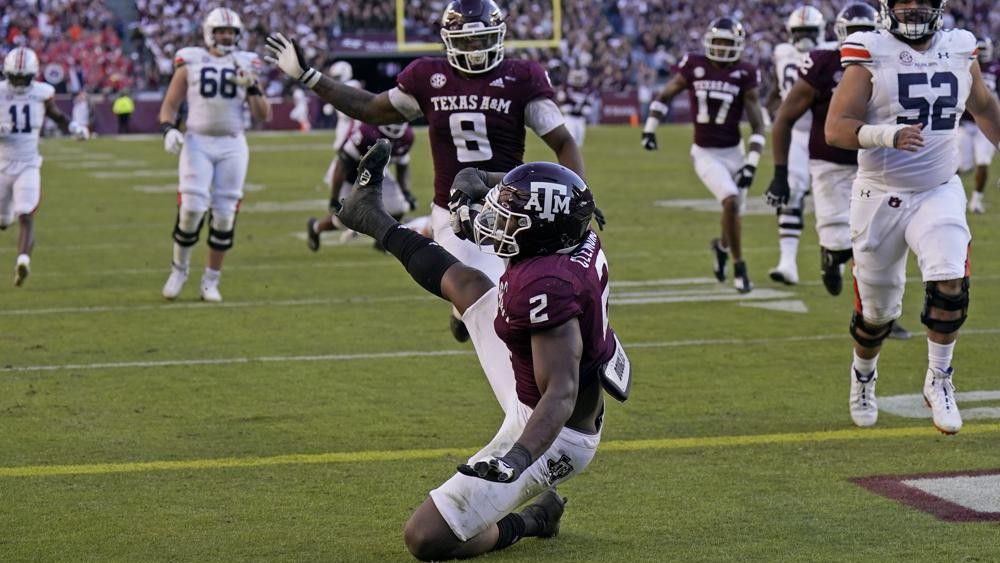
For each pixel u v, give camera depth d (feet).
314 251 157.99
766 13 485.97
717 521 59.21
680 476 66.69
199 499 63.10
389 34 455.22
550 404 47.52
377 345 101.60
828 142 71.26
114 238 174.60
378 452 71.36
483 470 45.47
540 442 46.88
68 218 197.67
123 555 54.85
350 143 150.82
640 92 469.16
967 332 104.53
